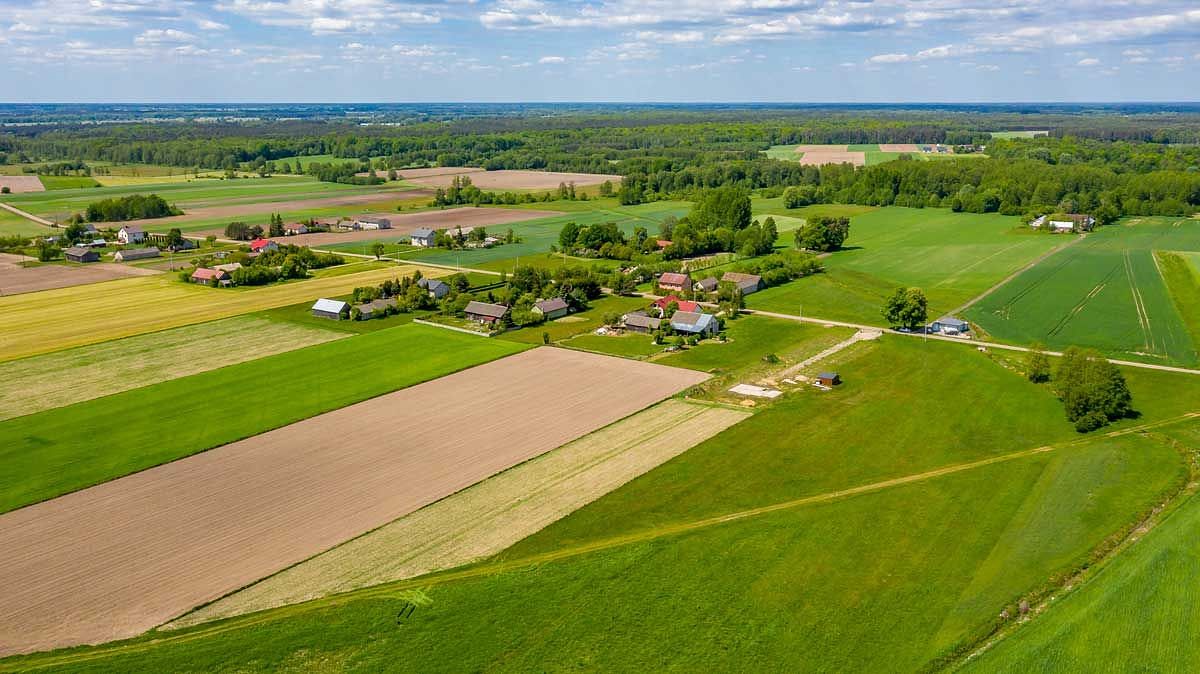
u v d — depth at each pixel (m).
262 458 86.25
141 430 93.12
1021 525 72.00
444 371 115.50
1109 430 94.12
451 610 60.62
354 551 68.69
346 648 56.59
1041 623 58.62
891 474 83.06
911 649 56.22
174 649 56.28
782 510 75.12
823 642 57.09
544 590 63.00
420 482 81.25
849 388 108.81
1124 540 69.94
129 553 68.19
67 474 81.94
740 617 59.84
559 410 101.12
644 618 59.81
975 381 111.00
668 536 70.56
